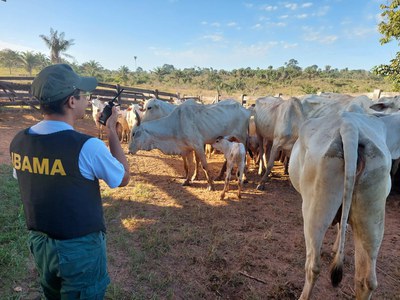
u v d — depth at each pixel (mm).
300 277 3400
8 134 9828
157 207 5266
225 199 5785
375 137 2342
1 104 12391
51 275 1657
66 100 1562
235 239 4203
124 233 4242
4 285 2996
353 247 4094
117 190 5992
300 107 6074
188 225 4586
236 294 3105
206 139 6441
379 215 2273
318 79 65938
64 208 1508
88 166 1526
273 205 5535
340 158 2211
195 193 6109
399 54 11602
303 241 4188
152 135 6305
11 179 5707
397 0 10875
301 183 2605
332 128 2430
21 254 3465
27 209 1574
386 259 3783
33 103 13297
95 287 1686
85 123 13531
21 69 48562
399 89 11789
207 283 3246
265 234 4352
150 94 19047
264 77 68562
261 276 3406
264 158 7754
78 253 1562
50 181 1498
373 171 2184
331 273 2342
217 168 8336
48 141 1486
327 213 2314
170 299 2973
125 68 68812
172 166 8250
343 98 5941
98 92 15453
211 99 22531
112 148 1837
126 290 3076
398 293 3166
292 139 6164
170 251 3838
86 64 59875
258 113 7371
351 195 2105
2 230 3986
